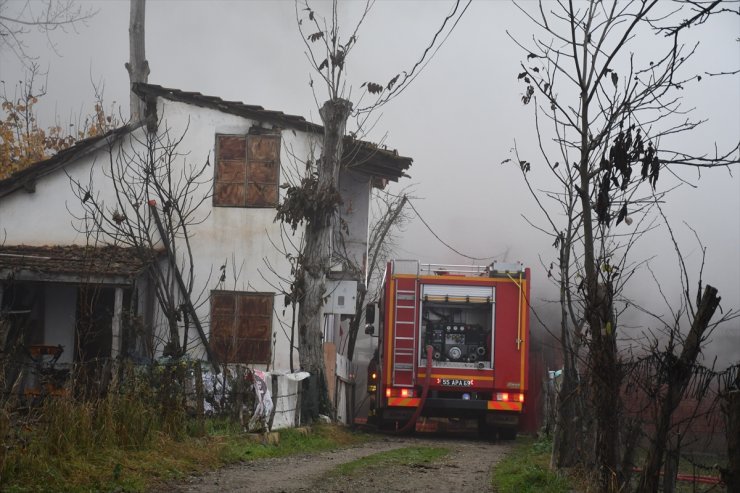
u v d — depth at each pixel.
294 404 16.64
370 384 24.05
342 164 21.64
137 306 20.28
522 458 14.04
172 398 12.22
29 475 8.38
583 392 10.07
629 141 7.82
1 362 10.67
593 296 8.48
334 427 17.91
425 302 20.22
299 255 18.88
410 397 20.16
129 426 10.80
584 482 9.30
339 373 23.38
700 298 7.24
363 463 12.58
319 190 18.81
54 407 9.85
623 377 8.41
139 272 18.31
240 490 9.20
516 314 20.11
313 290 19.02
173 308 16.62
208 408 14.39
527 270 20.17
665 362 7.44
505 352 20.08
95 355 19.75
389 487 10.00
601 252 9.04
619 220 8.20
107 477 9.04
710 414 8.23
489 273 20.41
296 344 21.14
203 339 18.64
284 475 10.66
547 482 9.97
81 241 21.11
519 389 20.08
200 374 13.27
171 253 20.12
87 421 10.02
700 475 10.46
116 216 17.81
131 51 26.47
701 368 7.27
